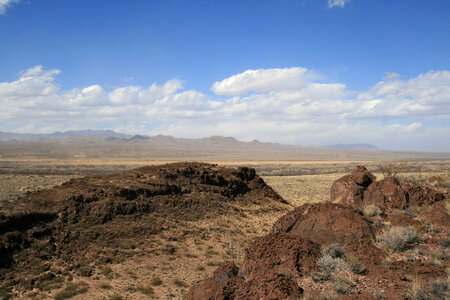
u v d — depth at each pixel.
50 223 24.22
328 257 12.09
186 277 19.66
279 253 13.08
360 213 18.23
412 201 19.53
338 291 10.16
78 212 26.33
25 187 52.84
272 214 37.66
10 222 22.05
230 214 33.94
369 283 10.48
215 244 25.91
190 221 30.09
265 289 10.27
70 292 16.88
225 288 11.35
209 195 37.06
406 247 13.12
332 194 23.89
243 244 26.25
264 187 45.94
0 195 44.09
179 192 35.22
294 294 10.09
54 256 21.09
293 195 55.00
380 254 12.42
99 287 17.84
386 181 20.88
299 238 13.79
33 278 18.16
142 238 25.22
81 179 34.25
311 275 11.48
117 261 21.42
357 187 21.94
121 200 29.27
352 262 11.86
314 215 16.42
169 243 25.16
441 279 9.50
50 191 29.84
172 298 16.42
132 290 17.53
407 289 9.66
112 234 24.77
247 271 12.90
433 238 13.77
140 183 33.72
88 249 22.58
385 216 17.67
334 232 14.75
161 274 20.03
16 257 19.83
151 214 29.41
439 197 19.34
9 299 16.12
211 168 44.88
